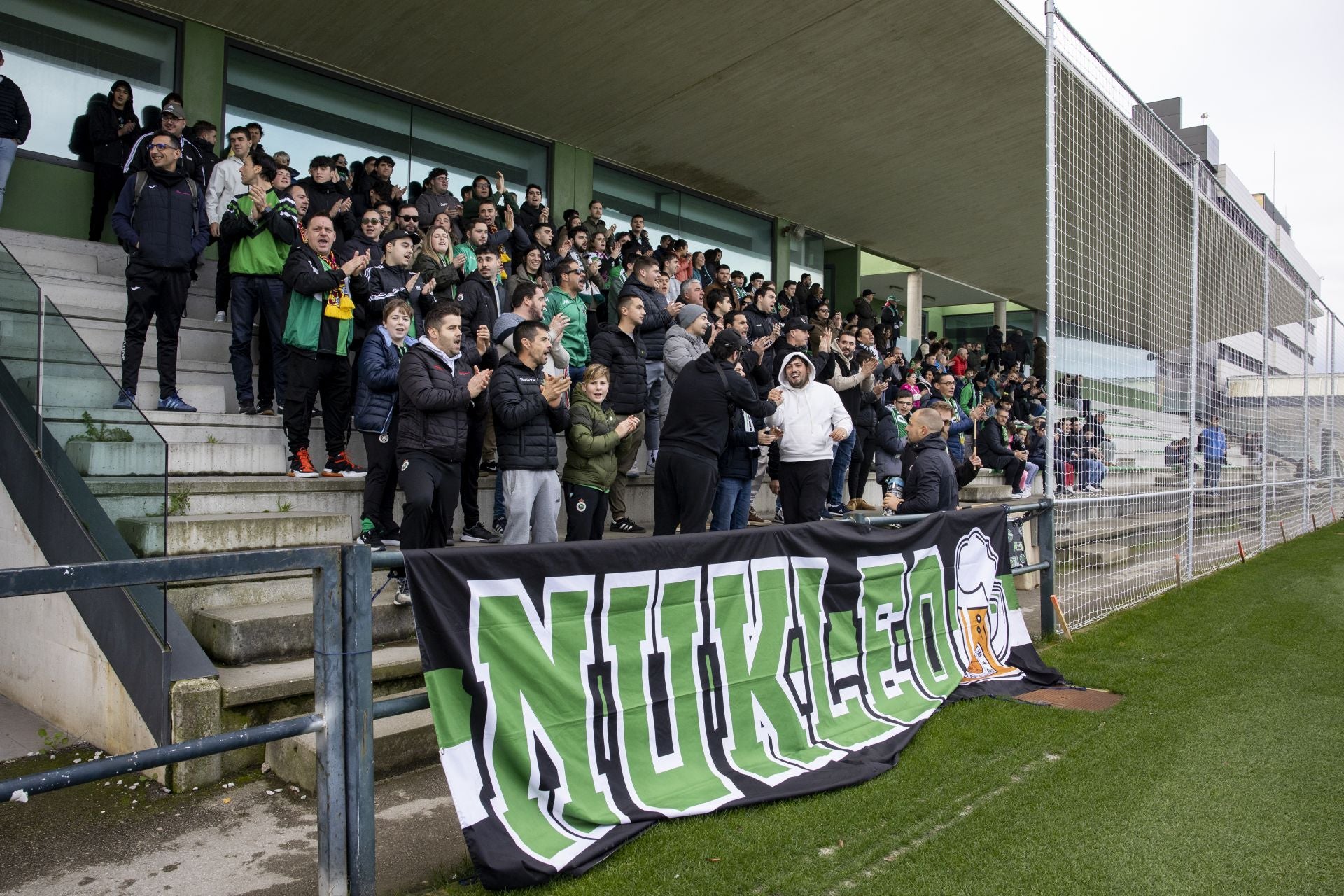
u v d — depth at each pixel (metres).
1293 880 2.96
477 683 2.86
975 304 22.72
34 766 3.87
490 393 4.89
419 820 3.35
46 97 7.92
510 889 2.74
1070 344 7.18
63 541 4.28
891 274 19.28
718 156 13.06
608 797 3.18
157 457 3.96
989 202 15.60
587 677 3.22
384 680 4.19
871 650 4.66
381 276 6.28
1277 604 8.02
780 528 4.17
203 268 7.90
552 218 11.92
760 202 14.91
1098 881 2.94
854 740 4.18
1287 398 13.76
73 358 4.21
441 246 6.80
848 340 9.99
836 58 10.83
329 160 7.69
